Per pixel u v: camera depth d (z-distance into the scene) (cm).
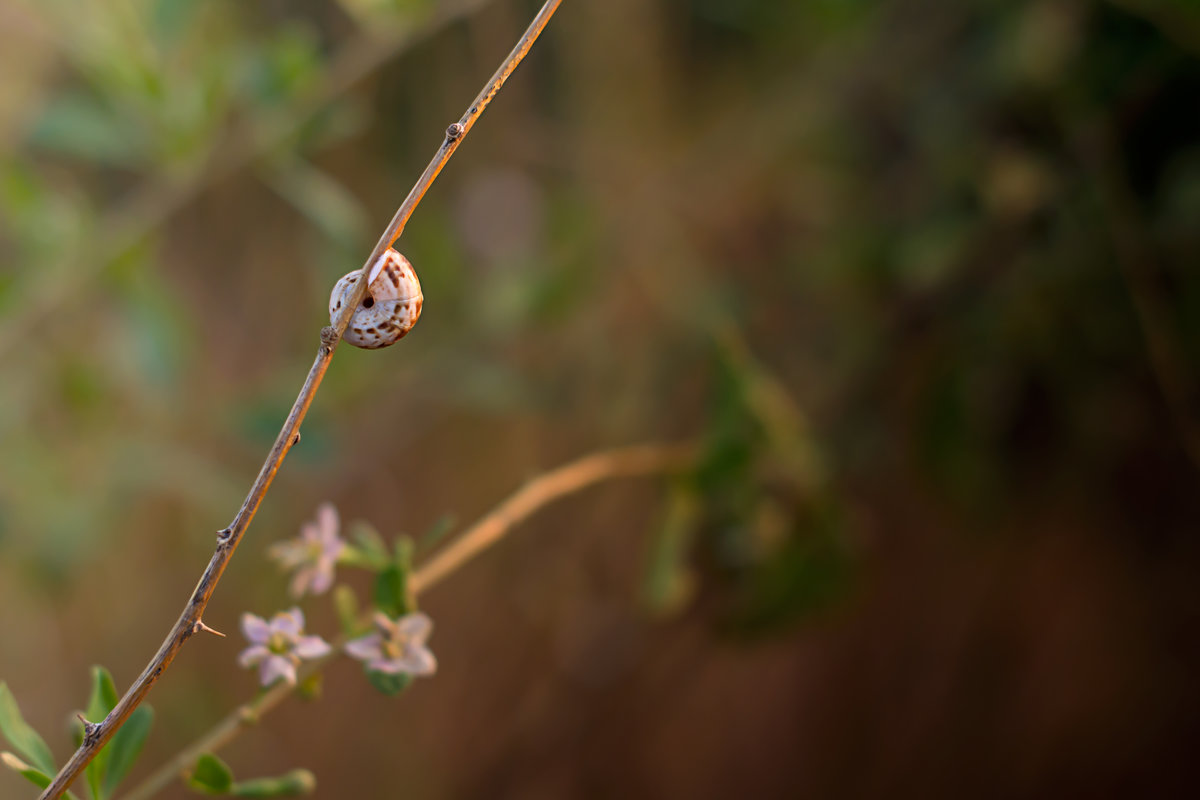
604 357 86
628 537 87
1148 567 82
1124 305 68
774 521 65
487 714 88
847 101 78
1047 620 87
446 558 55
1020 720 89
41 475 73
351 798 88
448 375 78
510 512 56
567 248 79
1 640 84
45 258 65
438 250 79
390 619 52
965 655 88
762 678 91
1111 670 86
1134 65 66
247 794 51
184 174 65
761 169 82
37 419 80
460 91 81
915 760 91
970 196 73
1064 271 67
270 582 82
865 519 81
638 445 84
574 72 81
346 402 77
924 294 74
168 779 51
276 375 77
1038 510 82
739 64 86
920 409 75
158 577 85
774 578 66
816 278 79
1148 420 72
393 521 88
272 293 86
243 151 65
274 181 65
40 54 75
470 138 82
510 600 88
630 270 83
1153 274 67
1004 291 70
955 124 73
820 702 92
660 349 84
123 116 65
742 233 85
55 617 85
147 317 67
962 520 82
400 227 48
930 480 76
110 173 84
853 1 76
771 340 81
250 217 85
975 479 75
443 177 82
